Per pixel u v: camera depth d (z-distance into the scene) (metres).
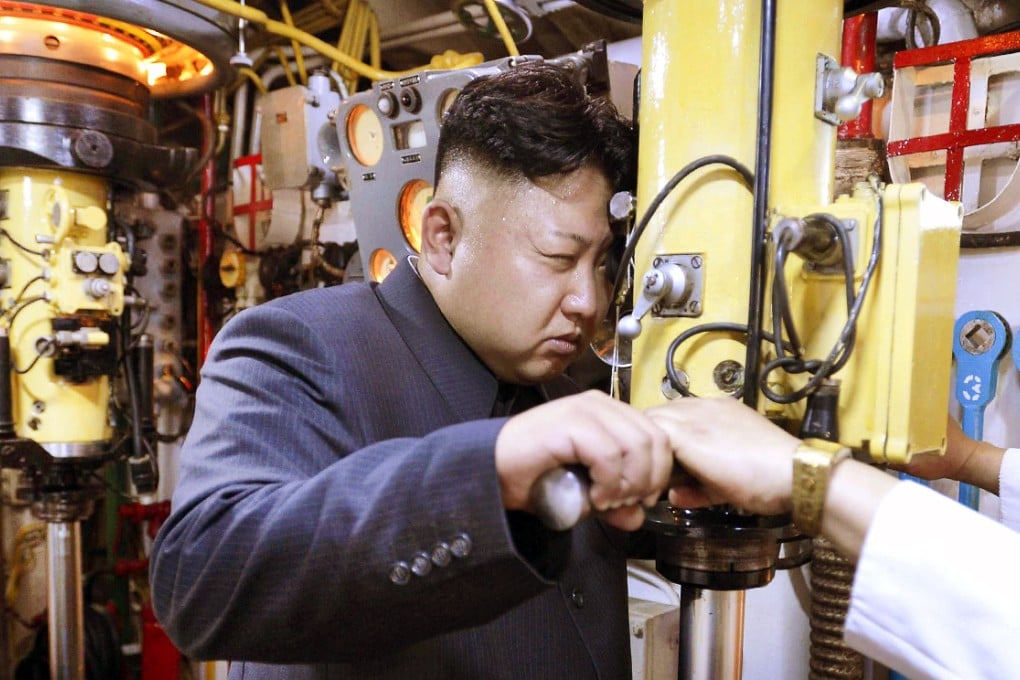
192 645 0.68
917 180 1.40
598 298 0.84
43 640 2.38
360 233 1.42
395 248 1.37
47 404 1.96
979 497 1.32
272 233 2.22
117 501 2.59
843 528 0.60
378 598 0.59
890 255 0.64
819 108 0.73
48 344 1.91
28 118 1.81
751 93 0.69
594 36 1.80
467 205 0.83
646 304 0.71
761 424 0.63
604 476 0.55
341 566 0.59
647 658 1.44
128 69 1.96
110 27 1.85
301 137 1.93
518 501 0.58
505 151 0.79
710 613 0.81
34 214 1.95
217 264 2.43
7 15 1.76
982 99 1.29
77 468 2.04
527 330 0.83
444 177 0.86
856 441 0.66
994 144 1.30
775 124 0.69
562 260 0.81
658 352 0.74
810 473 0.59
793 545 0.82
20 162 1.87
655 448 0.57
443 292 0.88
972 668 0.54
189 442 0.76
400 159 1.30
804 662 1.49
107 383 2.09
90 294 1.94
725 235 0.70
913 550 0.56
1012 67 1.25
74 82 1.87
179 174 2.10
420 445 0.61
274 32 1.91
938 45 1.29
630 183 0.83
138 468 2.06
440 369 0.89
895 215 0.63
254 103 2.55
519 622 0.84
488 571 0.57
